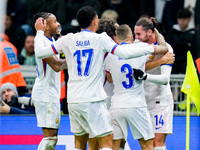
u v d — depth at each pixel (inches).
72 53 674.8
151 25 754.2
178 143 890.7
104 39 668.1
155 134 778.2
